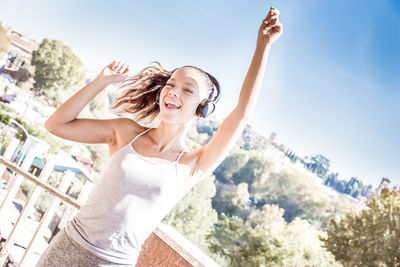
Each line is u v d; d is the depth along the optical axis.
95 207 1.33
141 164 1.35
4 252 1.99
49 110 38.44
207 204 29.83
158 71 1.59
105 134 1.50
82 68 41.09
